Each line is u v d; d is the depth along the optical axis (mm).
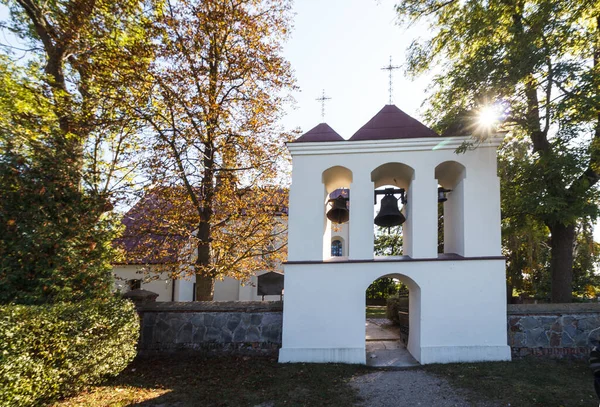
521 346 8656
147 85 11039
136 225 13078
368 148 8891
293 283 8625
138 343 9492
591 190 9570
